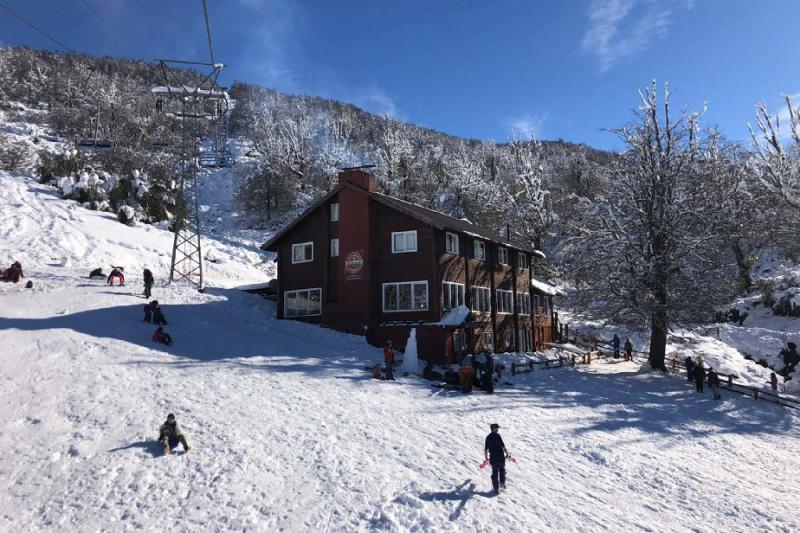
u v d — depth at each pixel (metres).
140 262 45.66
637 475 14.70
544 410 20.48
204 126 90.75
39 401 15.64
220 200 92.56
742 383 34.12
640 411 22.55
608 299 33.69
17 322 23.70
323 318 33.97
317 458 13.57
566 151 131.50
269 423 15.56
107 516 10.66
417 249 31.86
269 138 97.69
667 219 32.47
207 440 14.08
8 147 74.56
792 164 28.78
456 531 10.48
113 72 185.88
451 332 30.59
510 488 12.69
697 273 31.94
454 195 80.25
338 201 34.81
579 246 36.62
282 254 37.06
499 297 39.84
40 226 45.97
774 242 49.84
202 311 31.16
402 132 92.31
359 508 11.22
